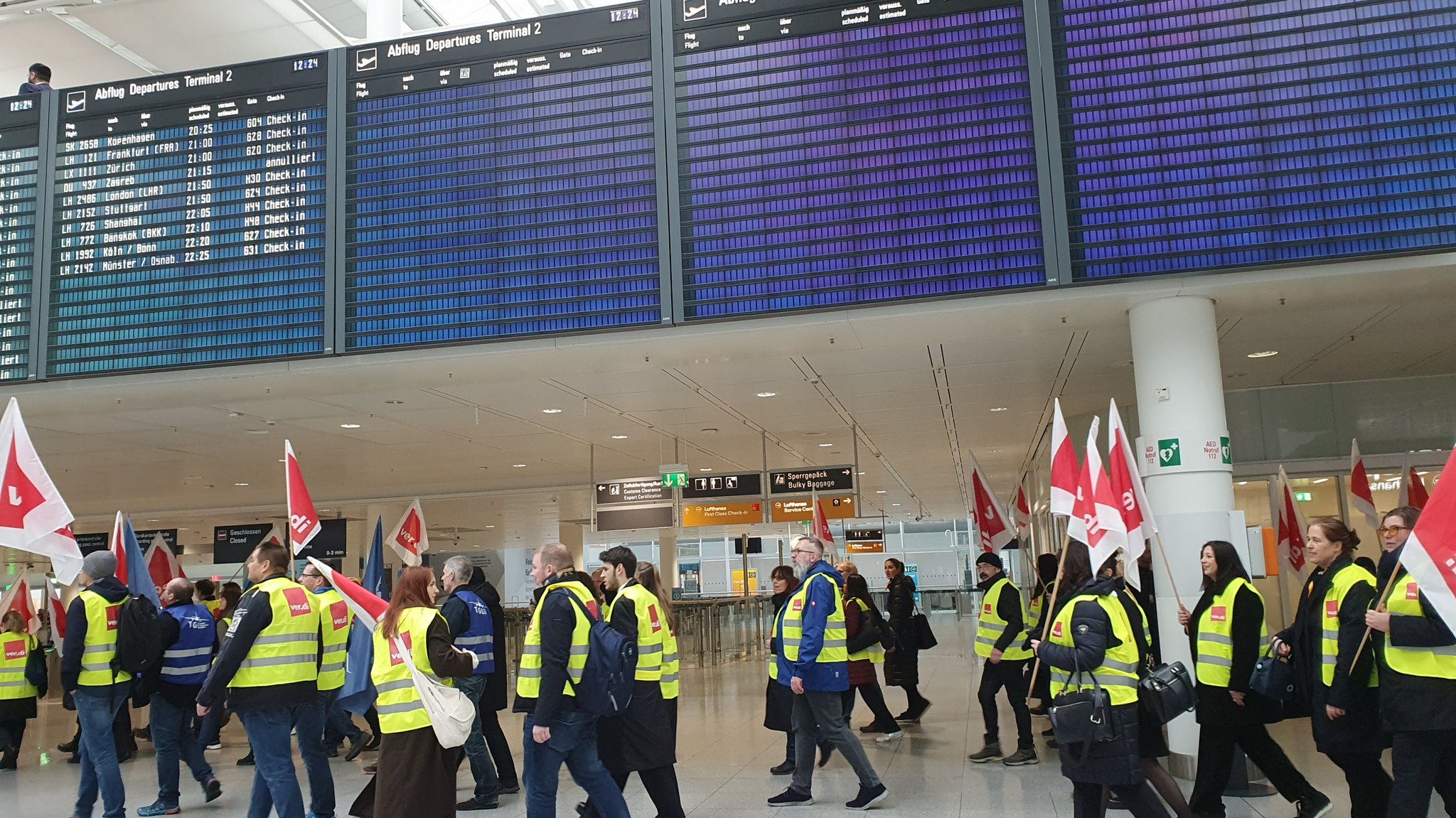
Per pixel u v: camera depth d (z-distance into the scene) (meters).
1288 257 6.73
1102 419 13.59
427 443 14.35
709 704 12.80
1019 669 8.09
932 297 7.17
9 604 10.64
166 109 8.58
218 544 20.92
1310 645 5.30
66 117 8.76
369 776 8.43
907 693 10.49
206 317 8.24
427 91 8.13
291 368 8.23
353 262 8.05
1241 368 10.76
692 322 7.47
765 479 15.16
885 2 7.51
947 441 17.12
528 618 18.89
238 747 10.55
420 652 4.93
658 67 7.78
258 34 14.03
